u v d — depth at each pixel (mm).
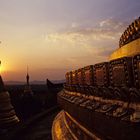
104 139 4594
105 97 4742
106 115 4062
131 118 3328
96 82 5230
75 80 7629
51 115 22719
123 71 3826
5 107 16250
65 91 10133
